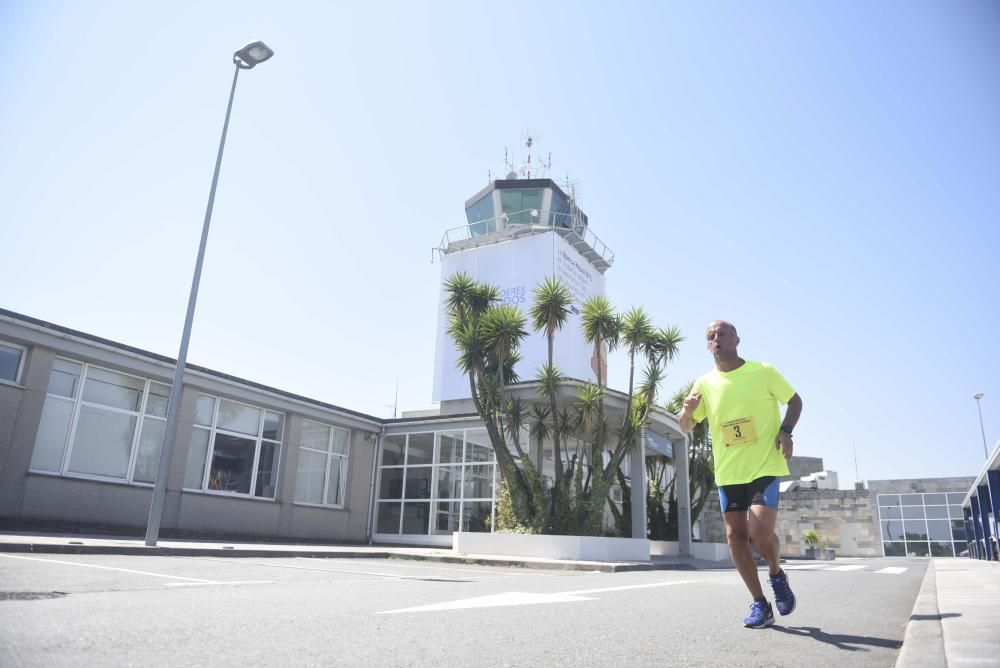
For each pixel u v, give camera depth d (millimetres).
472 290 17766
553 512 16031
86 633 2625
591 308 17000
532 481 16172
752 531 3385
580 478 16484
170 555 9852
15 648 2275
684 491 22484
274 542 19562
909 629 3479
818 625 3838
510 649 2773
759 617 3590
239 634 2818
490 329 16453
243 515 18969
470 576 8586
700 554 21594
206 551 10344
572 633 3266
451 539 21672
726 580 8570
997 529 25656
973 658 2527
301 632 2947
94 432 15805
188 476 17828
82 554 8820
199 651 2426
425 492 22797
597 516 16031
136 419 16766
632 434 17047
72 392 15469
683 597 5492
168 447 10680
